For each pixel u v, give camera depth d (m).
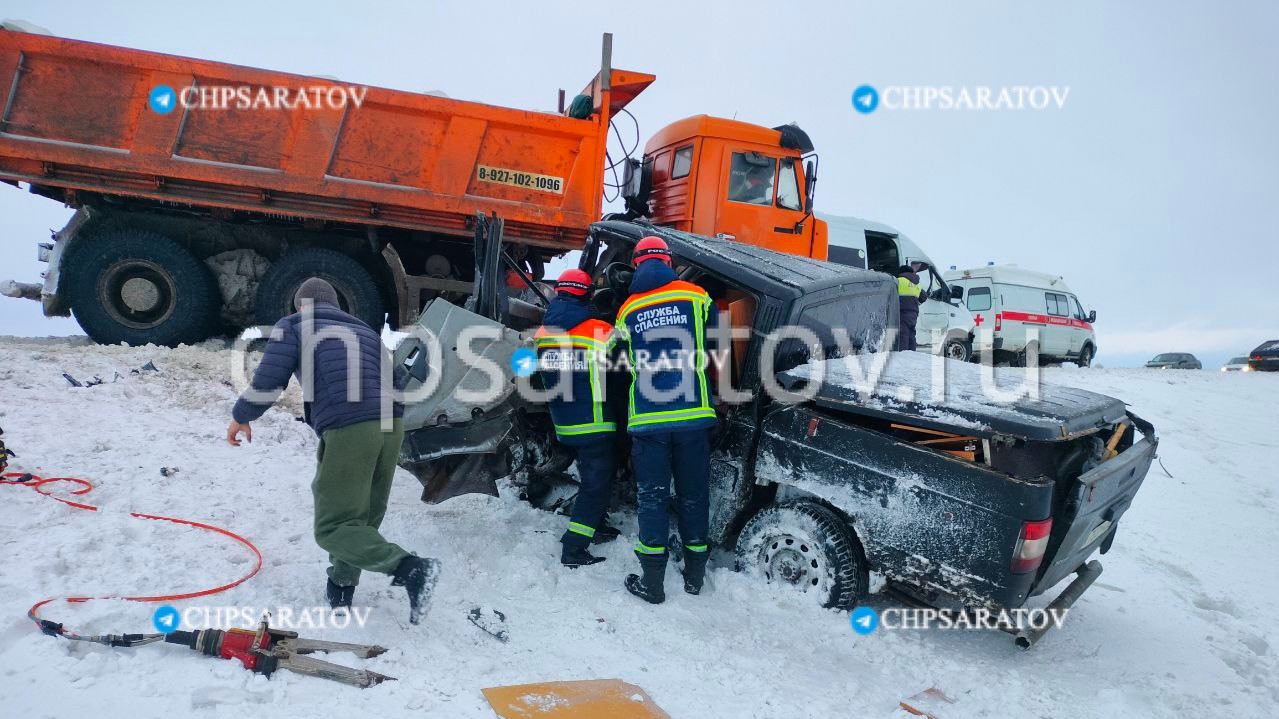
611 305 4.33
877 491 3.44
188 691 2.29
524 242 7.71
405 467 4.08
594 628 3.26
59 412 5.07
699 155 7.84
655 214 8.49
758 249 4.95
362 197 7.12
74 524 3.42
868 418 3.78
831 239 10.49
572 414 3.88
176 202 7.14
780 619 3.51
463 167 7.24
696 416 3.65
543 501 4.59
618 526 4.44
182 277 7.31
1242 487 7.29
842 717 2.75
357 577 3.05
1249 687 3.34
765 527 3.77
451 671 2.71
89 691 2.21
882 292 4.84
